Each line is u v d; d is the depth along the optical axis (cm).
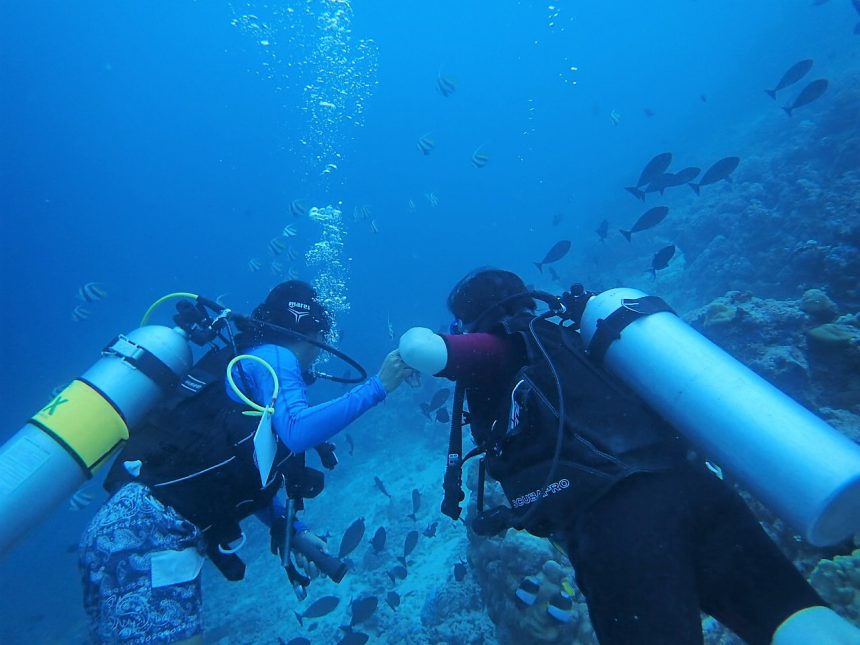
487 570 457
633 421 150
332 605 605
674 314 172
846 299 593
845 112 1341
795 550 307
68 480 195
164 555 181
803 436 128
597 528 133
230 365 194
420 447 1427
